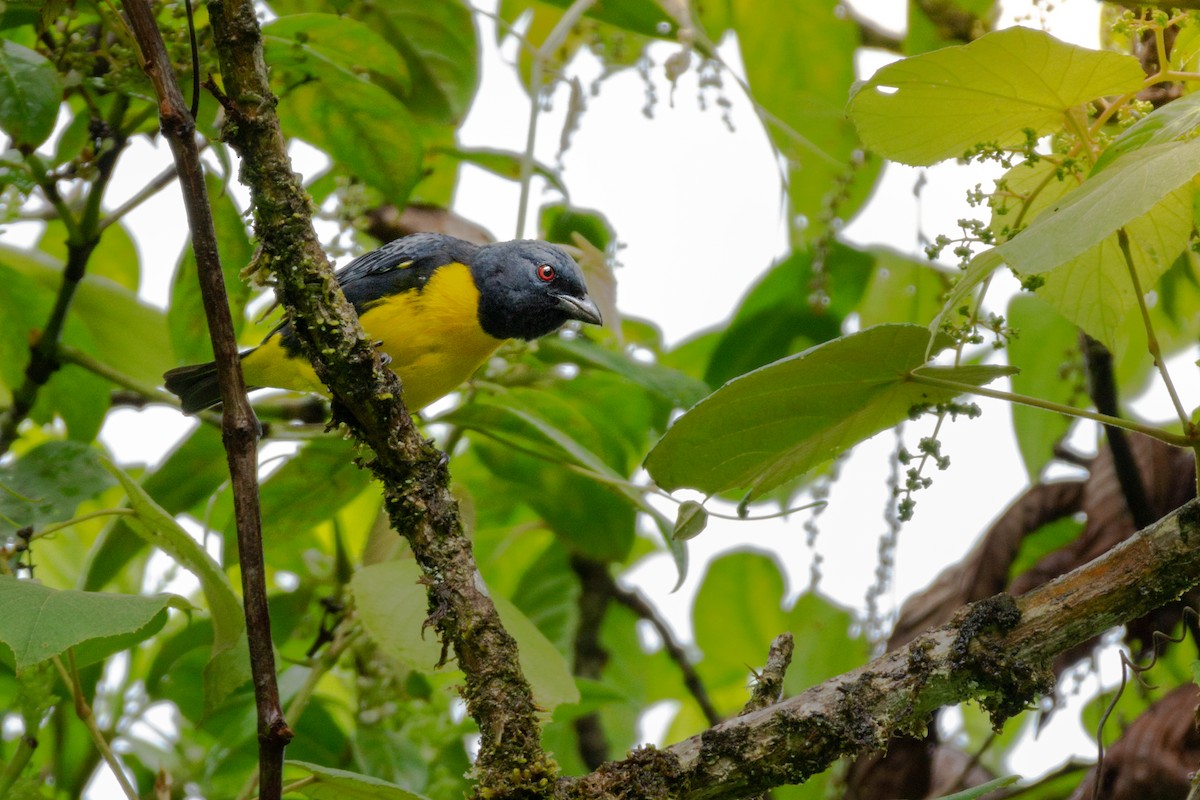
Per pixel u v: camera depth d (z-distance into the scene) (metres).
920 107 5.89
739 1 11.48
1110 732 9.26
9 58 7.26
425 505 5.88
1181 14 5.69
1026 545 9.92
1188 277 10.20
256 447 5.32
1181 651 8.77
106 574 8.89
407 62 10.88
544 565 12.18
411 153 9.30
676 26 10.02
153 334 10.45
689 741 5.39
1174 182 4.55
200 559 6.58
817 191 11.43
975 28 10.86
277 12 10.28
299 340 6.05
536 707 5.50
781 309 11.46
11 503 7.66
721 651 12.71
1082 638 5.31
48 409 9.72
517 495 11.09
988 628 5.32
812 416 6.08
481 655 5.57
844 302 11.45
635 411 11.12
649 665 12.62
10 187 8.27
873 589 8.73
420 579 5.80
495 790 5.27
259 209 5.91
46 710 6.57
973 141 6.09
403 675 9.19
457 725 9.26
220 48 5.72
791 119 11.52
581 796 5.25
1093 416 5.40
